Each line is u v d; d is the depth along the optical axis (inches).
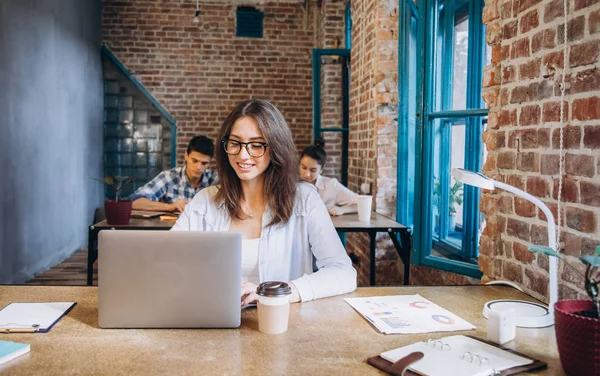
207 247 51.9
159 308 52.2
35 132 175.3
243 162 67.9
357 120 179.8
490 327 50.9
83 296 63.5
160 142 266.4
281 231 71.5
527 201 66.9
